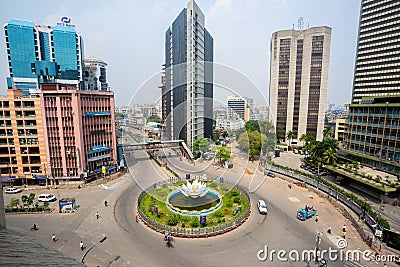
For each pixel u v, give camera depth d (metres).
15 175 49.59
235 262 25.92
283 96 98.00
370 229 32.69
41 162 50.31
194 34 61.50
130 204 41.62
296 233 32.03
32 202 40.50
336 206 40.84
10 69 126.69
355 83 98.62
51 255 3.06
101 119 55.81
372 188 46.72
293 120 98.12
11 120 48.34
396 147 49.38
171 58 76.25
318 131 94.50
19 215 37.16
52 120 49.75
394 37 85.75
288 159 81.12
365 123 57.34
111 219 35.91
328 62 91.38
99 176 55.72
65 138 50.69
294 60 95.62
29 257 2.77
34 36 129.25
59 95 49.25
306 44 92.75
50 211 38.47
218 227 31.91
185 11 62.38
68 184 51.53
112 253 27.38
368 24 92.81
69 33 137.88
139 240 30.16
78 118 50.31
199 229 31.09
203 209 38.03
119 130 66.56
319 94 92.88
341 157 63.06
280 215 37.34
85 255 26.94
